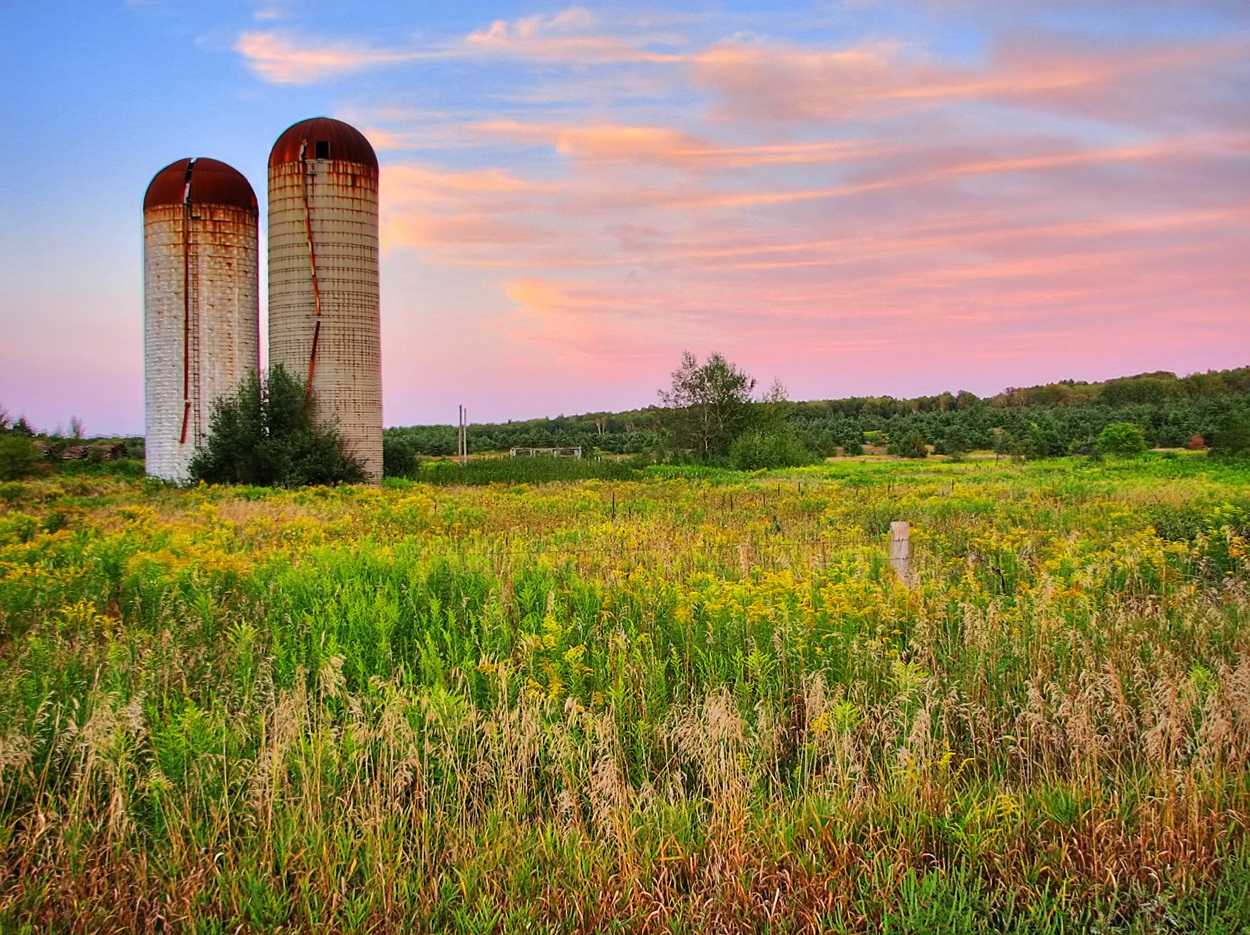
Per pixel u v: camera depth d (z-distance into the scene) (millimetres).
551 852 5520
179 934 5000
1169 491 25109
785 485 33781
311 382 35844
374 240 36844
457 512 20812
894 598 9336
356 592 9578
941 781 6246
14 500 25547
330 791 5934
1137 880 5332
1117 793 6047
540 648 8016
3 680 7117
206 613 9266
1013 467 54250
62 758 6484
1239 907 4961
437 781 6418
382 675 7848
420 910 5074
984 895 5270
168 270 36844
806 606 8711
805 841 5613
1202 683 7465
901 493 29422
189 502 25359
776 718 7141
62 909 5086
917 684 7254
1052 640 8539
